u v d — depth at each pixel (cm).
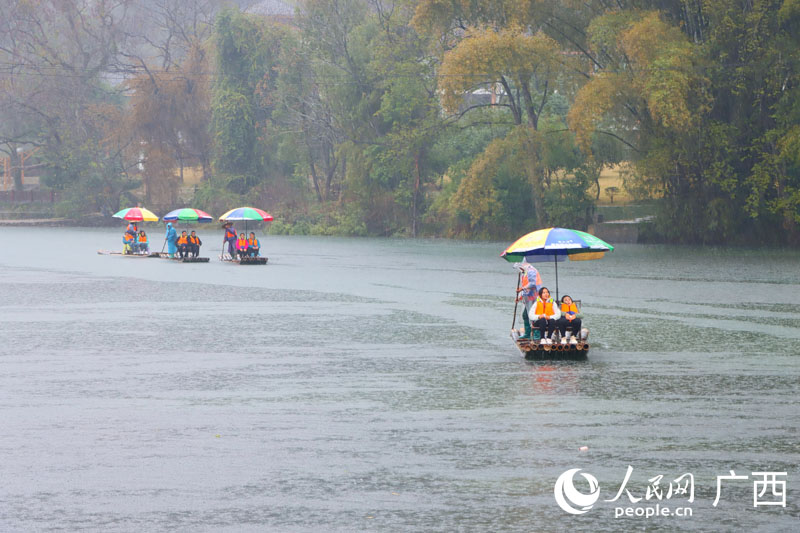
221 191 17588
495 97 15488
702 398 2886
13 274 7969
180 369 3469
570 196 13150
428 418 2639
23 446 2344
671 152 11825
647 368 3434
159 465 2172
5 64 18838
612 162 12950
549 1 12631
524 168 12988
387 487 2003
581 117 11519
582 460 2198
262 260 9156
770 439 2380
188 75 18700
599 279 7275
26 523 1795
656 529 1769
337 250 11506
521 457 2228
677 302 5631
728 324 4662
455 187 14200
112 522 1802
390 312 5256
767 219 12075
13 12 18788
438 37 13825
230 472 2116
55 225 18912
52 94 19088
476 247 12131
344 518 1817
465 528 1762
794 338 4188
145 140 18538
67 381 3231
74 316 5094
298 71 16388
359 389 3072
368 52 15275
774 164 11431
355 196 15862
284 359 3691
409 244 12925
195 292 6397
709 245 12069
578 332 3744
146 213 10394
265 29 17400
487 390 3033
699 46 11675
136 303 5722
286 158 16688
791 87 11538
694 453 2255
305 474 2100
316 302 5775
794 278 7294
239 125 17450
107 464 2181
